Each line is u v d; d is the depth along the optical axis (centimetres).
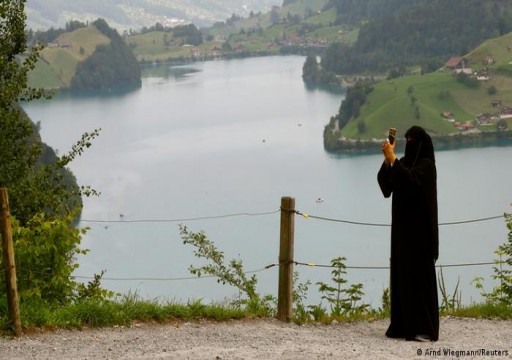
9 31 2367
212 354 939
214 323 1151
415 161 1098
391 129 1105
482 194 15988
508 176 17925
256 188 17675
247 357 927
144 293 7731
